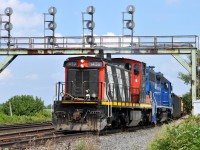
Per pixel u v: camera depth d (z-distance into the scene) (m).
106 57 45.38
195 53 54.84
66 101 38.88
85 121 38.28
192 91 54.22
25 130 41.28
